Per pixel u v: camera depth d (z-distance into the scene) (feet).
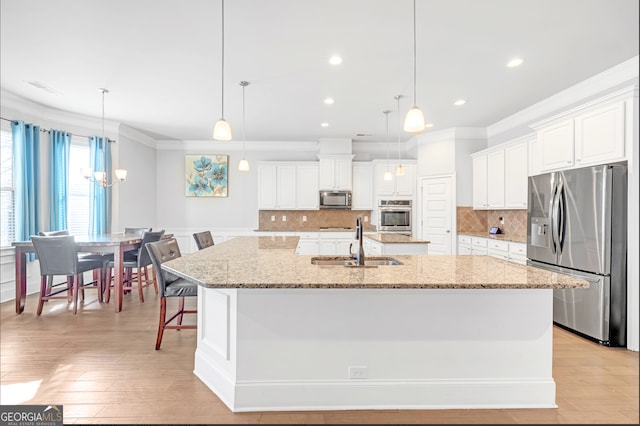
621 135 8.95
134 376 7.28
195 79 11.50
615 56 9.78
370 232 20.90
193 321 10.85
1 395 6.55
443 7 7.45
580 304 9.74
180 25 8.19
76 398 6.44
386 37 8.74
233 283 5.23
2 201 13.10
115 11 7.61
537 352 6.20
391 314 6.15
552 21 7.98
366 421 5.84
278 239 13.00
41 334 9.73
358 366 6.14
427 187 19.22
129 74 11.11
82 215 16.65
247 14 7.73
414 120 7.38
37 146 14.10
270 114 15.64
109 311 12.00
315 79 11.48
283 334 6.10
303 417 5.92
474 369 6.18
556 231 10.36
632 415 6.00
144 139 20.03
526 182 13.62
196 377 7.24
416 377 6.18
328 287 5.22
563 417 5.94
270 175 20.81
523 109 14.84
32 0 7.17
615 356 8.43
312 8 7.49
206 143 21.59
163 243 9.36
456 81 11.64
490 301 6.19
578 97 12.13
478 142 18.07
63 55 9.77
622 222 8.96
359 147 22.04
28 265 14.32
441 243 18.53
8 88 12.37
